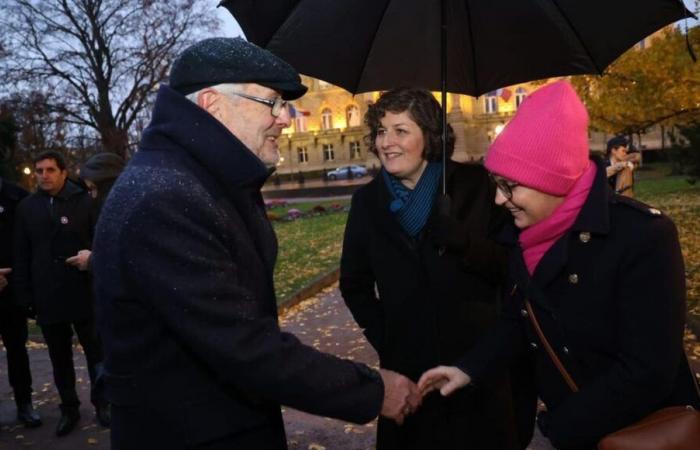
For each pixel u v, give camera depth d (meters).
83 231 4.30
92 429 4.45
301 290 9.16
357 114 64.06
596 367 1.62
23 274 4.32
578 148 1.54
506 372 2.29
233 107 1.64
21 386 4.60
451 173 2.32
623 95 7.71
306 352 1.57
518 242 1.74
